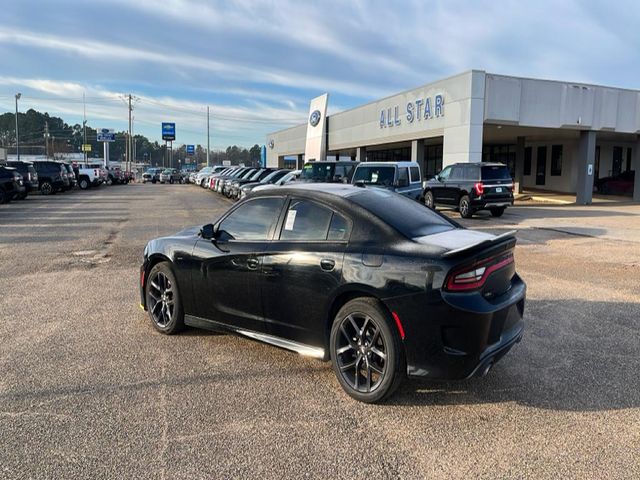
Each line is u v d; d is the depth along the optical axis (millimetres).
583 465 3188
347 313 4094
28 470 3090
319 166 18250
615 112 25719
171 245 5473
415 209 4801
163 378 4449
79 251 10797
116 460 3207
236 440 3457
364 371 4121
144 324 5926
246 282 4758
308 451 3334
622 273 8820
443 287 3701
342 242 4266
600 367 4734
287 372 4609
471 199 17734
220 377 4484
